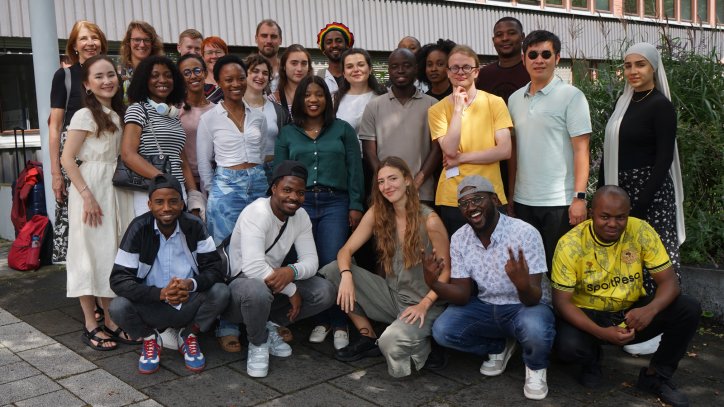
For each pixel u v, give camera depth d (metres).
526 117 3.99
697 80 5.46
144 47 5.07
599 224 3.31
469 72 3.99
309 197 4.26
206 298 3.71
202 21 10.27
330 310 4.18
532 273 3.45
